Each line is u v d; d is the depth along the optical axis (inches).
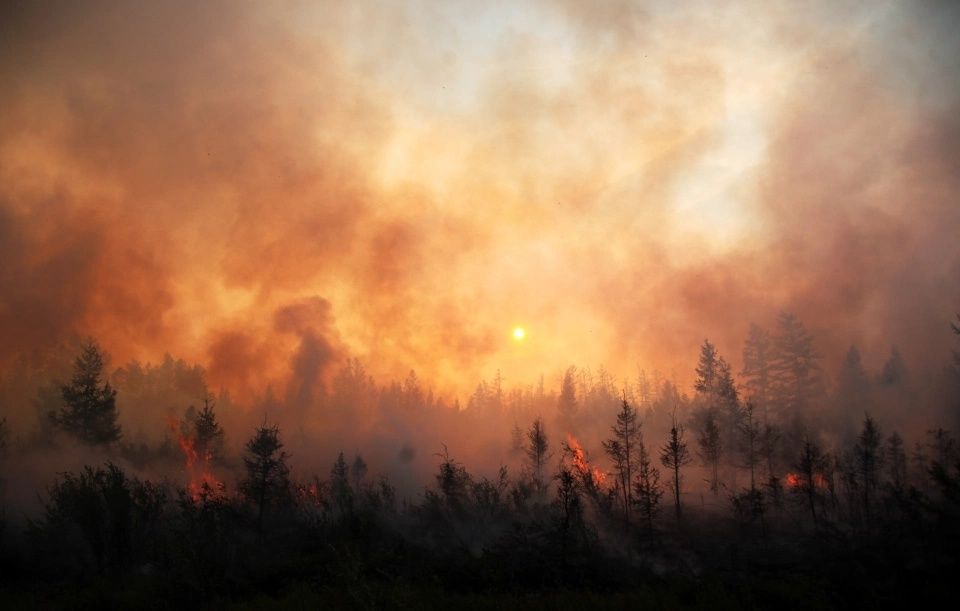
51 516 816.9
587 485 1079.6
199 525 799.7
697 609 543.5
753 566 748.0
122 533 750.5
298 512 1002.1
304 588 593.9
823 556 740.7
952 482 738.8
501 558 741.9
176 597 573.6
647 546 885.2
